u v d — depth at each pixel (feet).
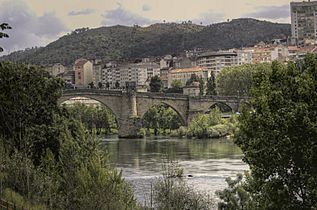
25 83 244.01
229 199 179.73
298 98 151.53
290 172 150.20
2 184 172.35
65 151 201.26
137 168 398.21
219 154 503.20
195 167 400.67
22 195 172.65
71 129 247.70
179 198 193.36
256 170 152.97
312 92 148.87
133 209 190.49
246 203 171.01
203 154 505.25
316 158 144.56
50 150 221.66
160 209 189.67
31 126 238.48
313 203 145.69
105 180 184.24
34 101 246.68
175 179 241.96
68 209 177.78
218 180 328.90
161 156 490.08
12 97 201.26
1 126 222.69
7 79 193.16
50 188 179.22
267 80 157.38
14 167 179.01
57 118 253.85
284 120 145.07
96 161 192.65
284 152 146.00
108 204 174.40
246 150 155.94
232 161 441.27
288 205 147.54
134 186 286.87
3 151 187.73
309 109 147.43
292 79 154.40
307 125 142.82
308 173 146.61
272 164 148.87
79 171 186.50
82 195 178.19
